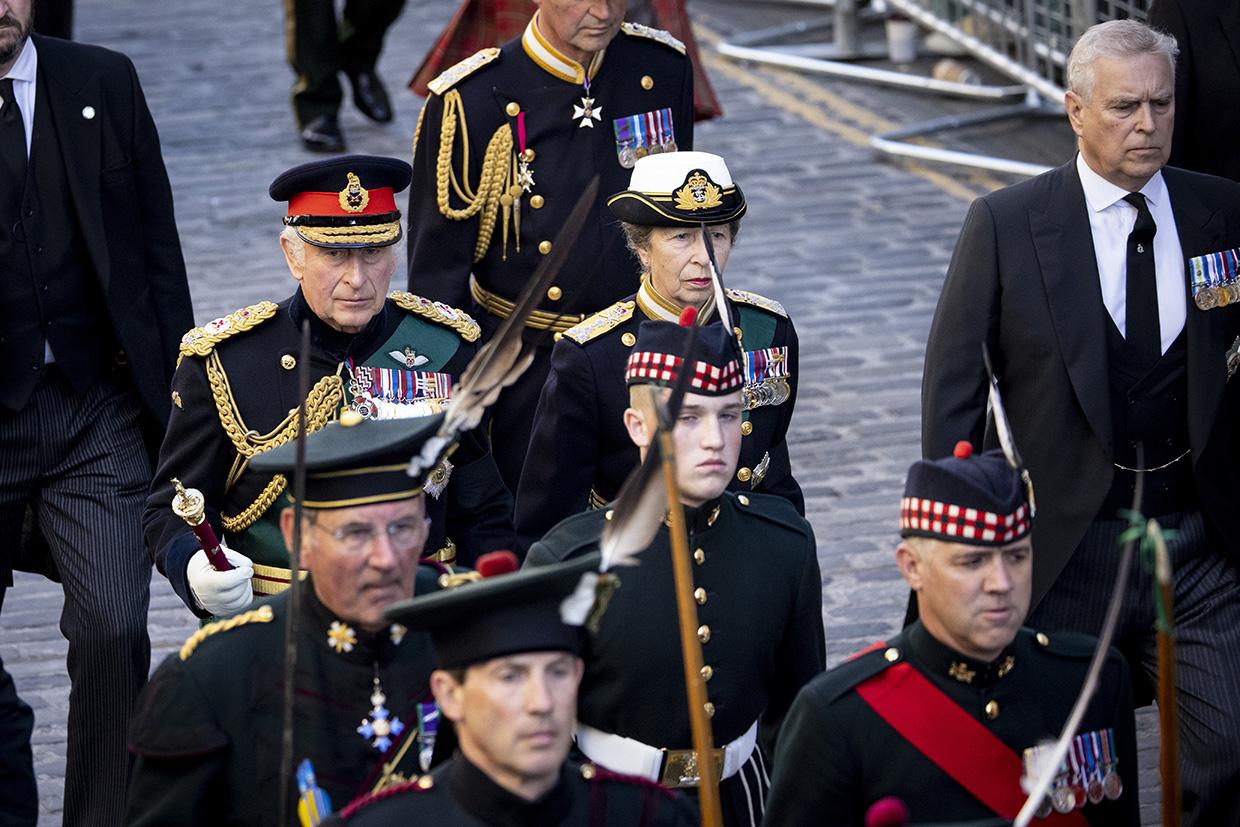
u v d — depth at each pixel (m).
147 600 17.44
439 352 15.32
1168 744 9.59
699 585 12.99
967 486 10.86
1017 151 37.31
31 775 14.51
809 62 42.94
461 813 9.92
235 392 14.77
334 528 10.97
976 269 15.59
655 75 19.78
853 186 36.47
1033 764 11.27
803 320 30.33
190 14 49.62
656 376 12.35
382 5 38.06
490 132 19.00
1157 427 15.30
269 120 40.50
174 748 11.14
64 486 17.55
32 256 17.19
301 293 14.99
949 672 11.38
